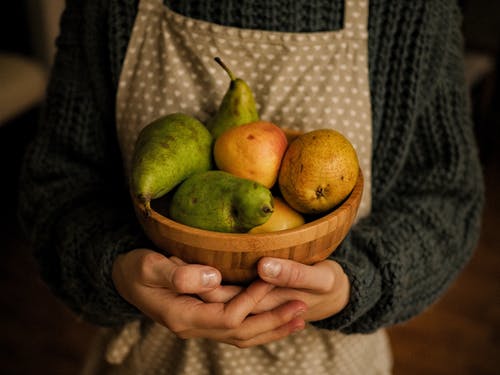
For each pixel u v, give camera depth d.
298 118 0.58
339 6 0.57
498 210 2.05
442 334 1.53
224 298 0.44
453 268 0.63
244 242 0.39
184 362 0.66
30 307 1.58
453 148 0.60
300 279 0.42
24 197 0.63
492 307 1.62
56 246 0.59
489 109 2.27
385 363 0.80
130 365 0.71
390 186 0.61
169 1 0.57
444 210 0.61
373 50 0.57
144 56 0.58
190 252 0.41
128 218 0.59
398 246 0.57
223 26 0.56
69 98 0.60
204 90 0.58
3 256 1.75
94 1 0.58
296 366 0.66
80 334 1.50
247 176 0.45
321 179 0.43
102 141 0.62
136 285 0.46
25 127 1.83
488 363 1.43
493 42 2.19
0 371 1.37
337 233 0.43
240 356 0.64
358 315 0.52
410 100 0.58
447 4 0.58
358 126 0.58
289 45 0.56
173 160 0.43
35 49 1.82
